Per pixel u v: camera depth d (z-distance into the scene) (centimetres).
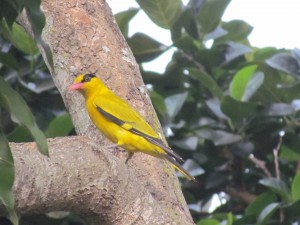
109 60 992
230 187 1220
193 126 1228
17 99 579
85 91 998
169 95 1248
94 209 762
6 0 635
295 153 1228
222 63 1284
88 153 752
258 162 1192
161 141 948
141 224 775
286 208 1072
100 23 1006
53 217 1014
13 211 578
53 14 1002
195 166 1155
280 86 1237
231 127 1215
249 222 1061
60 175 730
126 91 989
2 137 578
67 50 991
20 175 703
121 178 766
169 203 848
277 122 1220
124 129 956
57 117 1093
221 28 1327
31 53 1205
